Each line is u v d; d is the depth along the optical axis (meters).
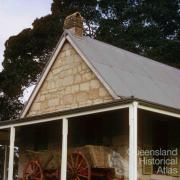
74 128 21.33
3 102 43.84
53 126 22.52
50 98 22.73
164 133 20.53
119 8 50.16
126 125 19.27
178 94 22.45
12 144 20.52
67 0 48.94
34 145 23.33
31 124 20.16
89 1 49.25
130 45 45.09
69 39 22.31
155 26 47.91
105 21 48.06
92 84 20.64
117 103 16.41
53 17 46.16
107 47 23.69
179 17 50.72
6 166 26.12
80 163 18.77
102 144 20.00
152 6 50.31
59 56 22.81
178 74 26.36
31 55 45.62
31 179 20.95
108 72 20.59
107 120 20.09
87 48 22.02
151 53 45.00
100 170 19.02
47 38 45.50
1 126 21.11
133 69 22.50
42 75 23.27
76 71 21.67
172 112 17.28
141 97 19.55
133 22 49.31
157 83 22.44
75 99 21.38
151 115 19.70
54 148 22.20
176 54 45.88
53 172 20.27
